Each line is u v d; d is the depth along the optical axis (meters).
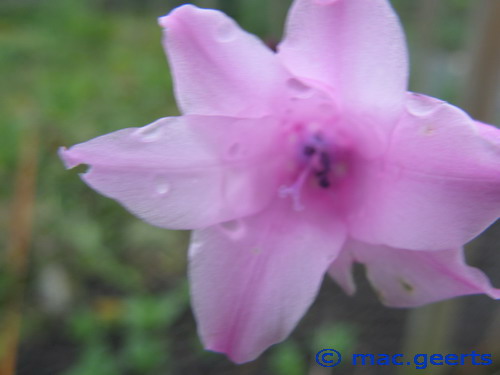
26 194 0.25
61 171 0.27
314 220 0.09
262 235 0.08
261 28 0.25
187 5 0.07
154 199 0.07
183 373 0.19
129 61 0.45
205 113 0.07
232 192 0.08
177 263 0.24
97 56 0.49
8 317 0.21
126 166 0.07
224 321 0.08
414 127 0.07
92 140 0.07
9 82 0.42
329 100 0.08
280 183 0.09
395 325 0.21
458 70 0.22
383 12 0.07
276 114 0.08
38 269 0.23
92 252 0.23
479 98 0.12
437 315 0.15
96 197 0.26
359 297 0.22
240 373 0.19
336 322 0.21
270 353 0.20
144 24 0.60
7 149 0.29
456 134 0.07
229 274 0.08
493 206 0.07
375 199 0.08
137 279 0.23
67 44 0.51
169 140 0.07
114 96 0.36
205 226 0.08
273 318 0.08
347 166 0.09
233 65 0.07
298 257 0.08
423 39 0.15
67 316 0.21
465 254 0.14
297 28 0.07
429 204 0.07
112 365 0.18
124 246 0.25
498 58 0.11
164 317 0.19
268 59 0.07
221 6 0.26
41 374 0.19
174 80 0.07
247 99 0.08
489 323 0.21
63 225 0.24
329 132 0.09
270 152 0.09
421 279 0.08
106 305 0.22
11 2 0.66
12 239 0.23
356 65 0.07
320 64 0.07
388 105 0.07
